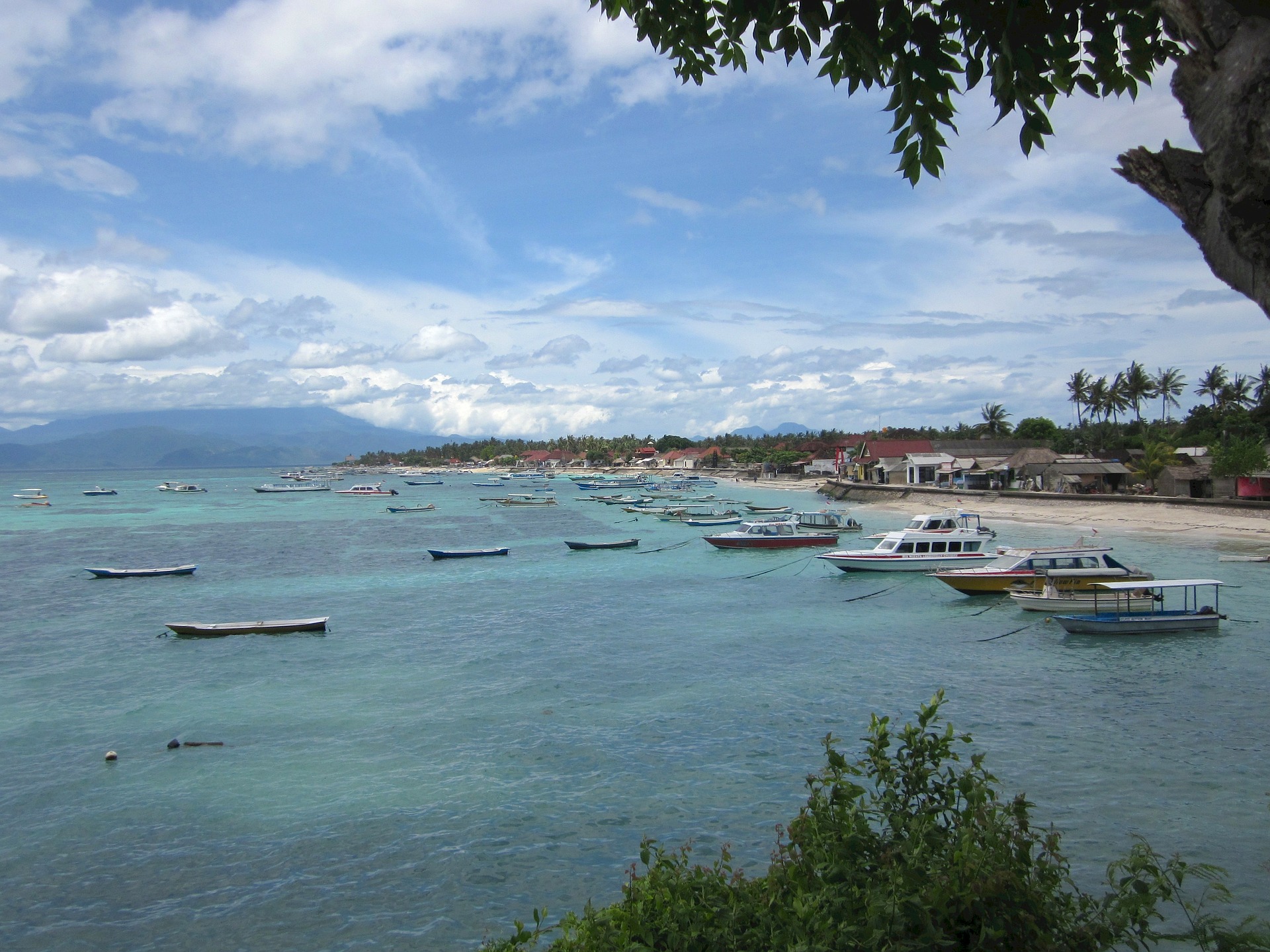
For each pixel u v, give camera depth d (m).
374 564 57.22
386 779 19.41
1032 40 4.14
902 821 7.19
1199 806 16.91
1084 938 6.49
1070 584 38.81
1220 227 4.34
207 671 28.92
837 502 107.69
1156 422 122.25
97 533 83.19
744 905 6.59
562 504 123.25
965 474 97.50
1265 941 7.15
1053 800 17.30
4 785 19.31
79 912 14.35
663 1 6.38
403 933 13.65
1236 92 3.92
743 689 25.67
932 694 24.78
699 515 87.06
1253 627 32.31
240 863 15.78
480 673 28.06
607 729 22.33
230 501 141.00
